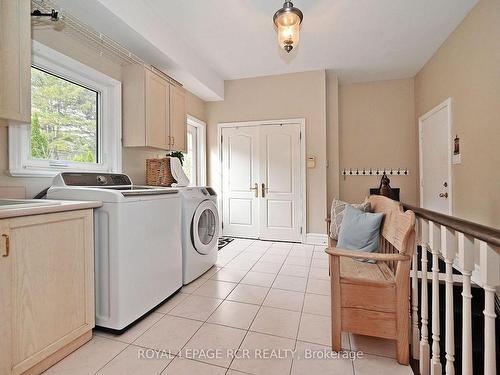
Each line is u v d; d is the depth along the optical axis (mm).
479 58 2441
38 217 1297
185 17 2611
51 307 1358
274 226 4152
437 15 2617
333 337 1511
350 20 2670
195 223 2512
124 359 1441
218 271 2795
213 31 2875
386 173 4441
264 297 2184
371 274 1653
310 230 4004
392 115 4402
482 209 2443
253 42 3111
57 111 2115
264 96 4172
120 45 2484
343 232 2100
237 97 4309
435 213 1309
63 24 1966
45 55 1885
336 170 4211
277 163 4125
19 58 1430
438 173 3385
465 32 2656
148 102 2584
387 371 1367
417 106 4156
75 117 2277
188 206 2424
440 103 3275
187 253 2414
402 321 1416
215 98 4285
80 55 2170
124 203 1657
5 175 1692
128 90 2586
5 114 1366
